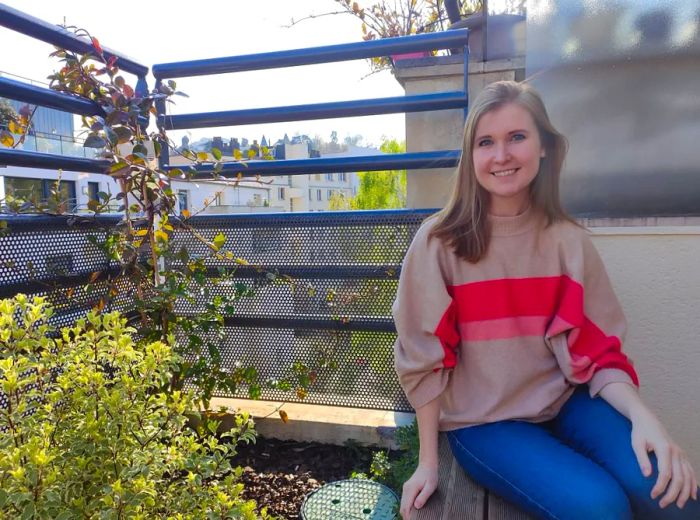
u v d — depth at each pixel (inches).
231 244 108.7
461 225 59.0
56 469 50.3
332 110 107.0
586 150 79.9
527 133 56.8
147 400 63.0
